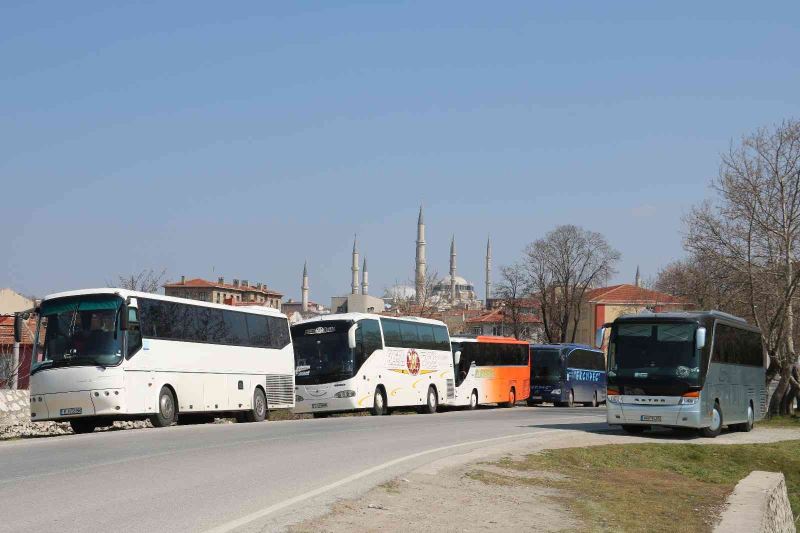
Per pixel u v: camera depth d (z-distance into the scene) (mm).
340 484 13852
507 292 109938
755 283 41688
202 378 31109
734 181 41938
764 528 13898
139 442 20891
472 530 11281
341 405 38500
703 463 23672
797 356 43031
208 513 11133
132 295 27766
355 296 154250
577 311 107812
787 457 25297
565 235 107562
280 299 181750
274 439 22031
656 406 26906
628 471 20062
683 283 52469
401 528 10875
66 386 26719
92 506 11570
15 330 27516
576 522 12703
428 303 117750
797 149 41156
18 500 12000
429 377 45219
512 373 54844
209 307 32125
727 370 29516
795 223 41250
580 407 59656
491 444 21969
